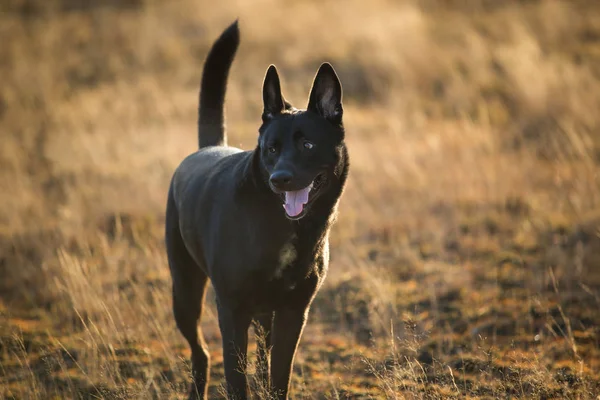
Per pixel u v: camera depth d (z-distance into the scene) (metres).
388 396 6.77
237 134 16.88
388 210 12.55
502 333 8.44
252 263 6.00
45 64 24.61
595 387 6.88
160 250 11.10
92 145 16.70
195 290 7.25
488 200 12.48
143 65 24.19
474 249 10.90
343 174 6.41
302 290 6.21
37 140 18.00
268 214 5.98
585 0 24.64
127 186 13.98
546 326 8.12
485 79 19.58
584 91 16.94
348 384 7.49
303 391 7.34
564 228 11.11
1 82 22.91
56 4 32.84
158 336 8.16
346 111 18.69
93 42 26.88
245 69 22.08
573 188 12.50
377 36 23.09
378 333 8.69
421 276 10.23
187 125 18.27
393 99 19.05
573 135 13.38
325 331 8.96
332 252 11.20
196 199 6.77
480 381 7.10
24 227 12.35
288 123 6.14
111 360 7.67
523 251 10.62
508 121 17.17
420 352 8.11
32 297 10.20
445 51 21.78
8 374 7.98
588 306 8.86
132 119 18.92
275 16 26.69
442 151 14.88
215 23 27.34
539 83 17.61
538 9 24.19
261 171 6.10
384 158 14.66
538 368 6.88
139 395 6.83
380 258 10.85
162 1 31.38
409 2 27.28
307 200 5.93
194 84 22.23
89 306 8.80
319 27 24.83
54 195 14.07
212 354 8.48
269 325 7.04
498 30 23.12
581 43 21.47
